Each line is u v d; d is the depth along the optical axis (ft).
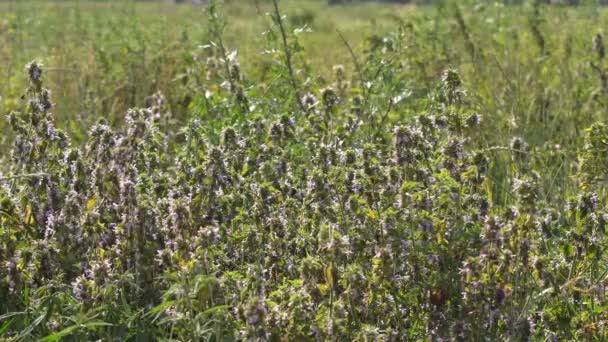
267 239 15.51
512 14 38.09
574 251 15.40
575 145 24.07
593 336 14.24
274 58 24.48
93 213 14.88
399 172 14.78
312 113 20.74
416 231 14.11
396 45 26.66
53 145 16.63
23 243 14.82
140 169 17.44
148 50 32.68
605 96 26.61
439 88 21.66
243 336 12.63
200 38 34.01
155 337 13.84
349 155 15.74
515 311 13.73
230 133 17.74
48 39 39.60
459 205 14.10
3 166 21.39
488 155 22.17
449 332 13.83
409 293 14.07
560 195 20.15
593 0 38.88
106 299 14.01
